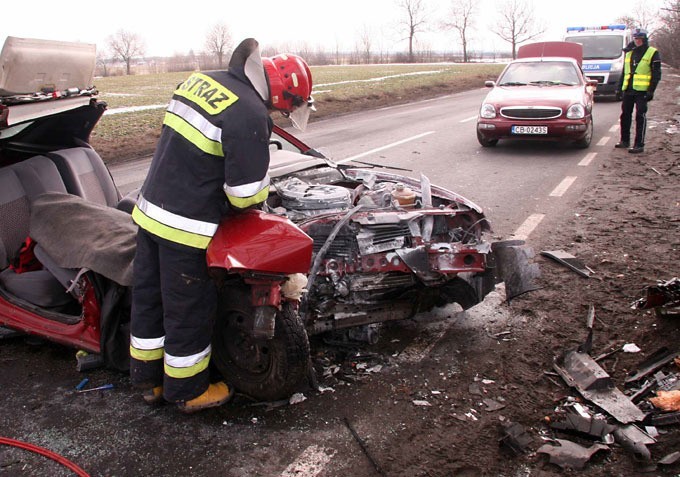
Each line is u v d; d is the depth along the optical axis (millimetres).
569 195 7320
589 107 10570
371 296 3621
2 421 3186
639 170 8617
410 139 11984
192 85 2850
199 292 2932
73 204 3963
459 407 3223
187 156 2779
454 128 13547
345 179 4602
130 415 3230
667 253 5258
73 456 2910
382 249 3514
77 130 4906
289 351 3027
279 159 4664
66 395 3420
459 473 2748
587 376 3379
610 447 2891
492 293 4598
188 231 2826
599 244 5543
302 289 3164
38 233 3822
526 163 9422
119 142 12062
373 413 3182
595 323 4090
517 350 3781
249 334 3123
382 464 2803
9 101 3557
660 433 2980
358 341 3826
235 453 2902
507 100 10586
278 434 3035
